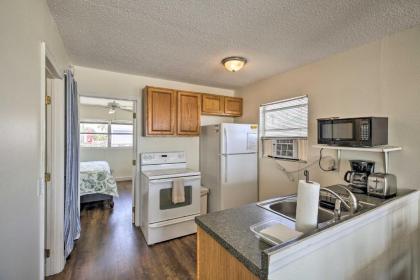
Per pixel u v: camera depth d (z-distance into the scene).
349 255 1.10
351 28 1.77
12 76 0.87
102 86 2.90
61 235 2.04
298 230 1.09
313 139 2.56
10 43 0.84
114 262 2.21
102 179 3.98
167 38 1.98
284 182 2.98
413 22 1.68
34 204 1.20
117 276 1.99
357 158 2.14
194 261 2.26
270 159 3.21
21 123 0.98
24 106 1.02
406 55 1.79
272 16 1.61
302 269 0.87
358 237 1.15
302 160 2.75
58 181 2.02
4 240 0.80
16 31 0.91
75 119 2.49
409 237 1.62
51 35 1.61
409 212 1.62
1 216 0.77
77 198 2.66
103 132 6.52
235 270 0.99
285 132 2.98
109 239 2.73
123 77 3.04
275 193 3.12
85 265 2.15
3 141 0.78
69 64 2.47
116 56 2.43
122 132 6.73
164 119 3.02
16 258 0.93
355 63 2.15
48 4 1.48
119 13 1.60
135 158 3.17
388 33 1.86
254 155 3.37
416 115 1.74
